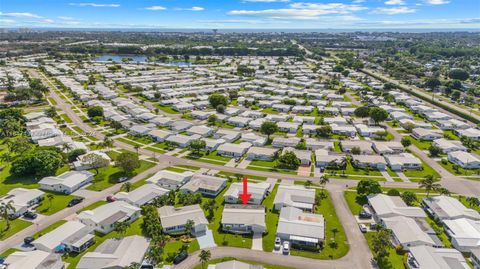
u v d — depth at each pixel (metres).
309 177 132.12
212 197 116.38
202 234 95.06
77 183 120.50
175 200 113.81
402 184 126.62
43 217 102.69
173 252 86.81
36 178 128.25
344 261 84.62
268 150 153.12
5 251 86.88
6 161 141.38
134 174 132.75
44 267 77.00
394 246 89.94
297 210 104.06
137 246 85.69
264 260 84.69
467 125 192.75
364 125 193.25
